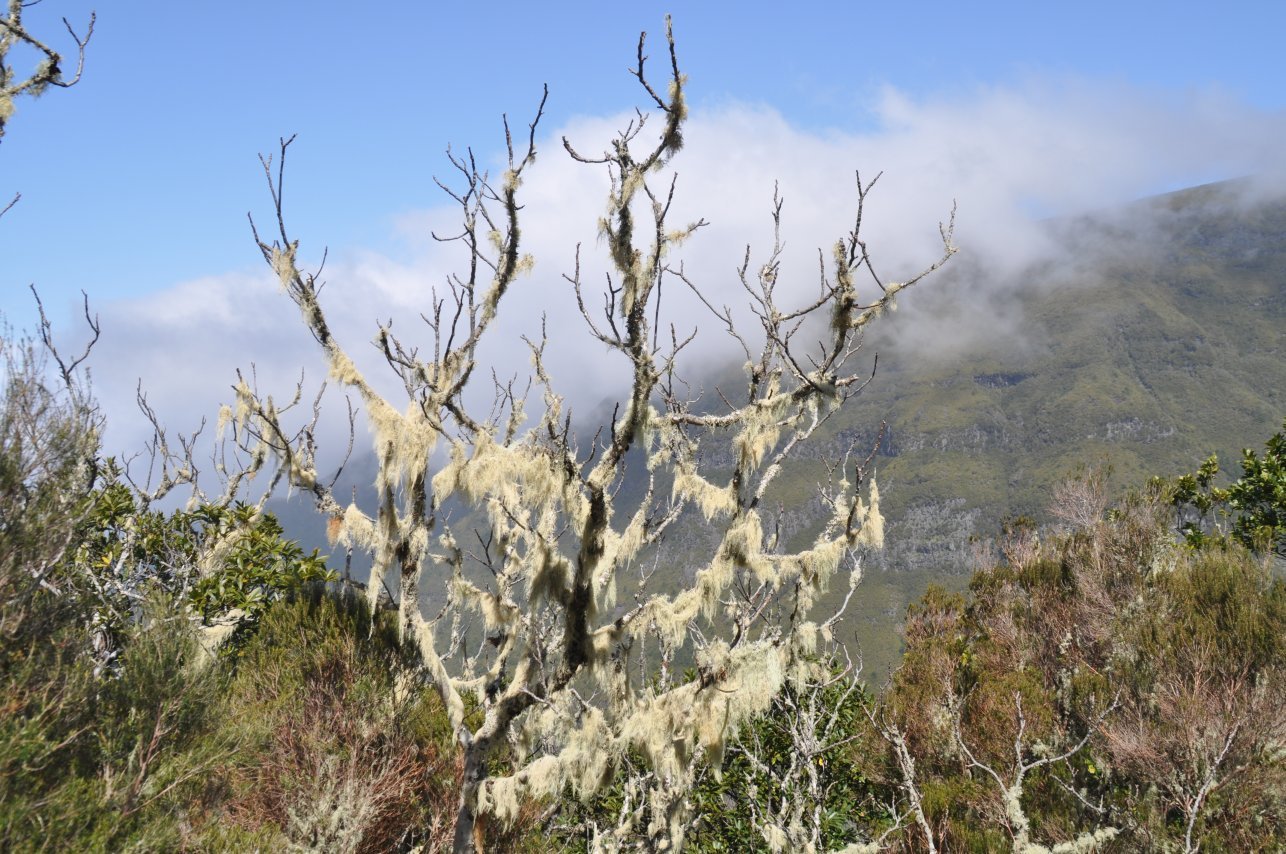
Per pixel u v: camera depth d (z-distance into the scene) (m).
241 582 10.50
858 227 5.83
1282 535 19.91
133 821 6.37
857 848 8.24
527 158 6.89
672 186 5.75
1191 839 9.75
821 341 6.20
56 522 7.01
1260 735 10.72
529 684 6.89
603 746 6.82
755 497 6.56
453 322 7.03
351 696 8.73
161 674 7.50
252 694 8.75
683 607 6.79
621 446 6.49
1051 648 17.91
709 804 10.50
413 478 7.40
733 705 6.79
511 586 7.68
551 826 9.48
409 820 8.59
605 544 6.90
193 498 11.41
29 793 5.91
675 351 6.16
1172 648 13.29
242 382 7.62
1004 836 10.04
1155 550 19.08
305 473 7.55
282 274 7.15
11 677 6.28
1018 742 9.08
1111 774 11.62
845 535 6.93
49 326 7.32
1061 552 20.61
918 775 11.58
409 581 7.45
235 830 7.00
